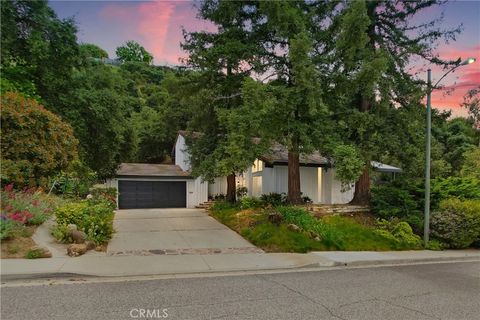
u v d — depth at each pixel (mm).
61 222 9734
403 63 13398
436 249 12031
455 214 12680
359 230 12359
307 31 12008
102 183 22344
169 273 7383
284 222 12062
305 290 6414
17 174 10750
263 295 6012
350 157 11164
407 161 13898
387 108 13305
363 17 10859
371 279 7512
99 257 8297
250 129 11312
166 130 36188
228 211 16062
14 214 8867
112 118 19141
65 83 17906
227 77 14352
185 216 17141
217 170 14562
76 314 4832
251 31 13586
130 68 51969
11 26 14641
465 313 5352
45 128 11922
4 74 15578
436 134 27109
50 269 6895
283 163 19188
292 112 11758
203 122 17078
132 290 6074
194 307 5270
